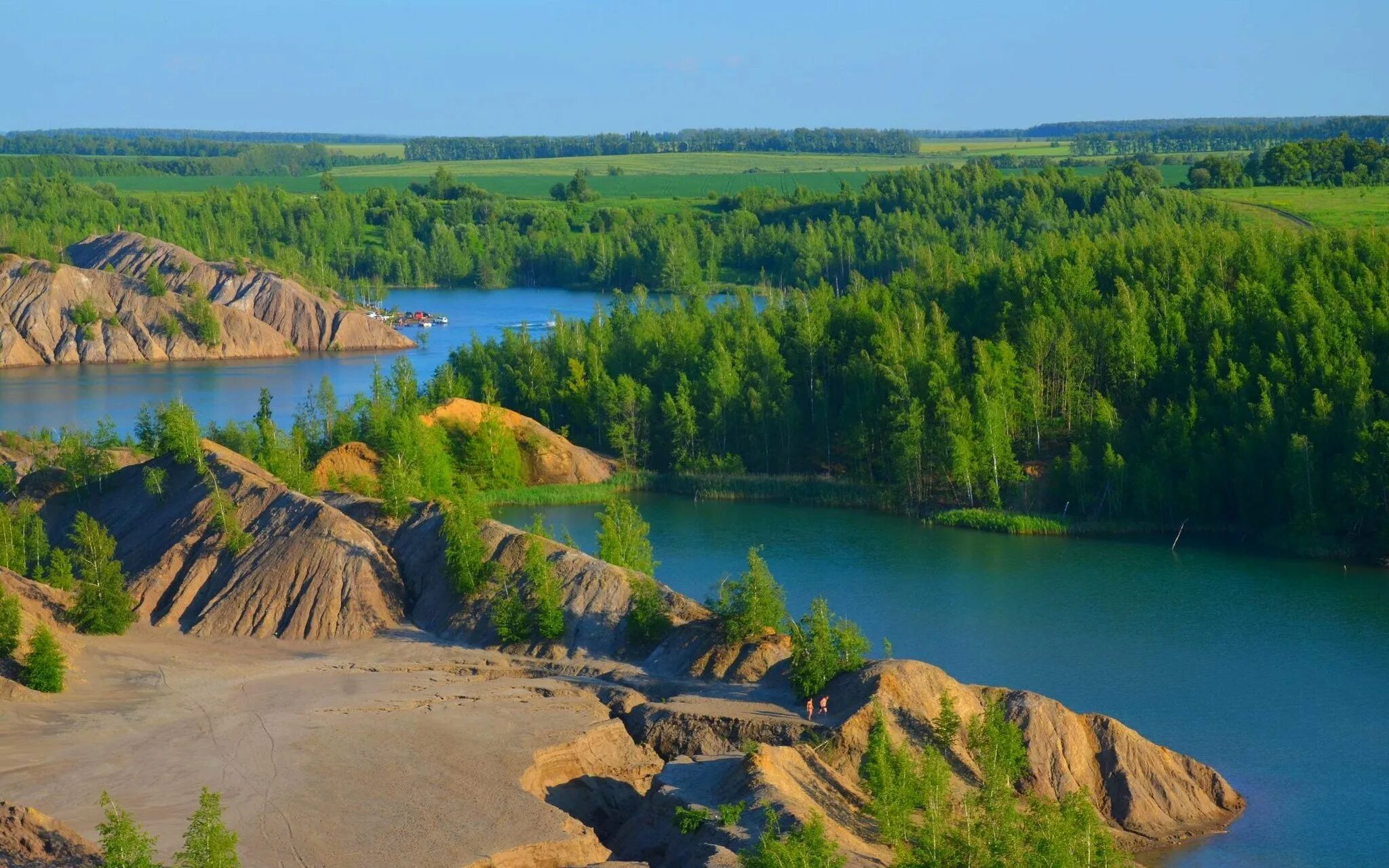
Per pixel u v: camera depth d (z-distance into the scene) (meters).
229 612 93.44
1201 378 131.50
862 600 102.62
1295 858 65.31
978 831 57.44
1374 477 113.25
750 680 80.00
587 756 71.06
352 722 73.94
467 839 60.41
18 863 56.19
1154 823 68.25
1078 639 93.50
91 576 91.25
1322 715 80.62
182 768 68.06
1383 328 125.44
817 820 55.97
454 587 93.88
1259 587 105.31
